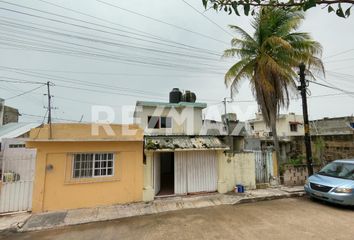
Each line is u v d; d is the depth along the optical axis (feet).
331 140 46.62
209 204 27.76
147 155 30.04
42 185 25.36
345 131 73.36
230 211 25.09
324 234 18.37
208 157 33.81
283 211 24.73
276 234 18.56
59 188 25.95
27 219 22.85
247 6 6.87
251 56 40.78
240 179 34.19
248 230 19.56
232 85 40.75
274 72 36.50
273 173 36.65
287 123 90.17
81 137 27.07
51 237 19.29
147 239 18.45
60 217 23.57
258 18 38.73
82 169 27.37
